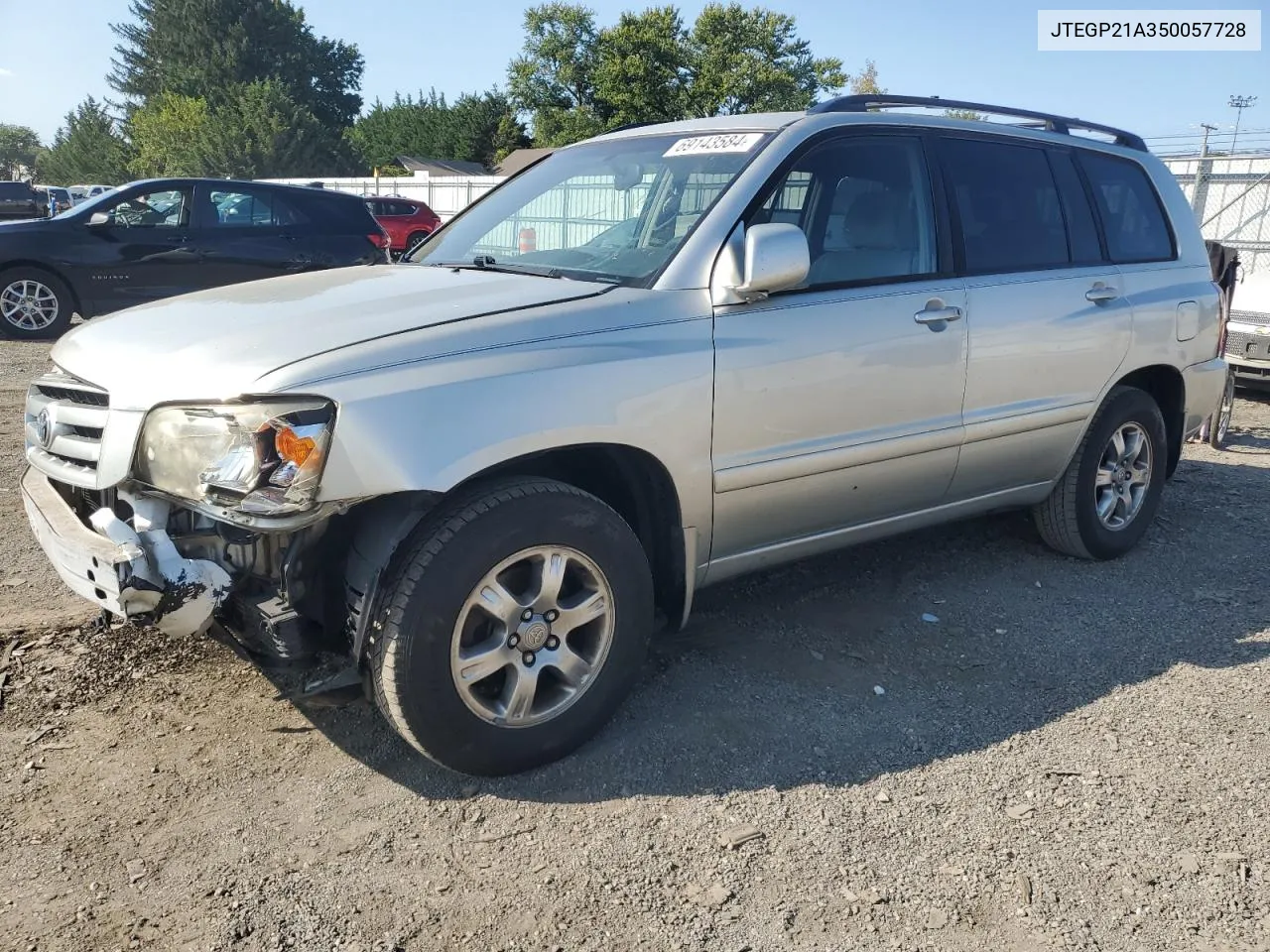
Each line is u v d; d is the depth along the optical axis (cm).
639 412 305
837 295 357
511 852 264
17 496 548
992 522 542
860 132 380
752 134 368
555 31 4688
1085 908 247
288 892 247
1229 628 415
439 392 270
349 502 258
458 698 279
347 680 283
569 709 302
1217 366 524
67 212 1123
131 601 251
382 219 2458
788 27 4319
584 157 416
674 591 340
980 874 259
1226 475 674
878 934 238
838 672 367
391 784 293
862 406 363
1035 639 400
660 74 4384
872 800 289
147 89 7831
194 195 1145
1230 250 773
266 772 298
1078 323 438
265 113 6338
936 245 394
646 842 269
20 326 1100
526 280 334
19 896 242
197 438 259
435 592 270
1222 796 294
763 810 284
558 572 294
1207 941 237
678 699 343
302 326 285
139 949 227
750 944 234
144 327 309
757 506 344
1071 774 304
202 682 347
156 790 287
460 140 7388
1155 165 512
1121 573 477
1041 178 445
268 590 276
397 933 235
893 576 462
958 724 333
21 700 332
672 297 320
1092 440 462
